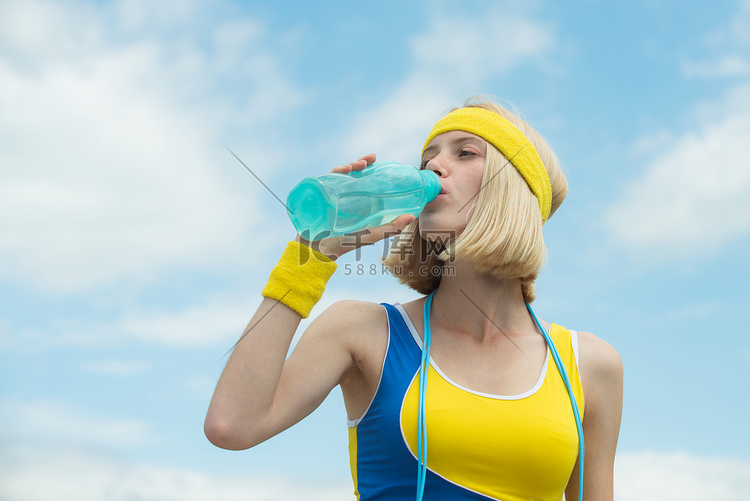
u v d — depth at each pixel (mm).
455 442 1902
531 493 1933
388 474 1947
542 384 2051
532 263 2154
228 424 1792
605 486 2201
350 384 2119
